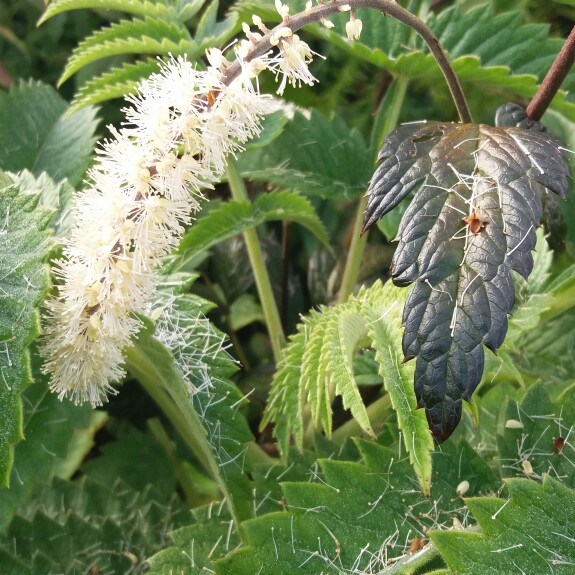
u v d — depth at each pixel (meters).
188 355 0.27
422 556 0.24
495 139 0.23
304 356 0.25
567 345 0.35
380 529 0.26
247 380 0.38
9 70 0.49
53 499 0.33
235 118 0.21
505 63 0.37
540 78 0.37
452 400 0.20
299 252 0.44
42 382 0.29
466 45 0.37
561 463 0.27
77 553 0.31
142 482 0.38
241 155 0.35
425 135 0.24
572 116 0.34
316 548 0.25
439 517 0.26
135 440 0.39
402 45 0.36
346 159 0.36
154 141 0.21
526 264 0.21
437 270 0.21
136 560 0.31
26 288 0.21
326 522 0.25
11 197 0.23
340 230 0.44
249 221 0.32
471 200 0.22
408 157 0.23
